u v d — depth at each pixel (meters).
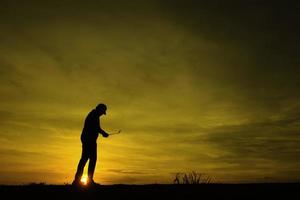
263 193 10.34
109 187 11.20
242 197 9.95
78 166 11.36
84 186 11.16
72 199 9.74
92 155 11.49
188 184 11.70
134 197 10.03
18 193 10.30
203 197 10.02
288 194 10.16
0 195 10.05
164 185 11.55
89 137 11.42
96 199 9.80
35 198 9.77
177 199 9.81
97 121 11.59
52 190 10.69
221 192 10.58
